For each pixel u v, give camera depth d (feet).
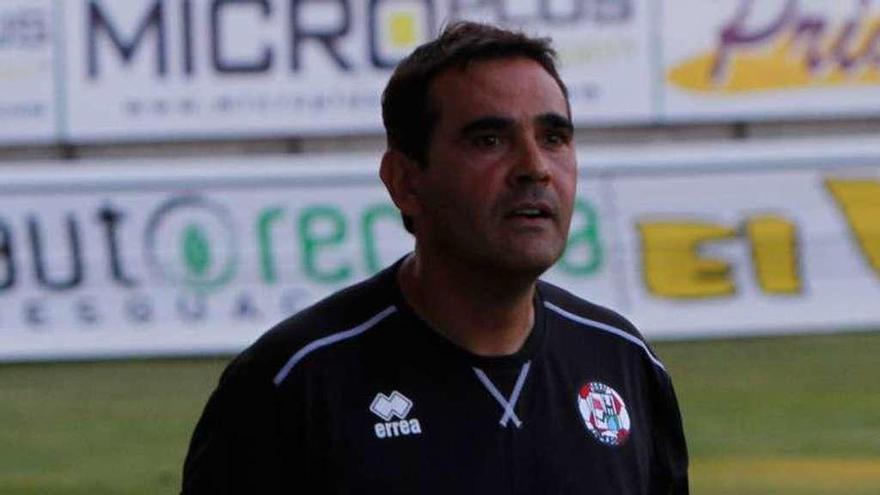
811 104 112.98
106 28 111.34
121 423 90.89
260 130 111.96
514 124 25.53
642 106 112.57
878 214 108.27
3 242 106.63
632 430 26.78
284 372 25.45
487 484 25.22
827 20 112.78
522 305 26.13
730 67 112.88
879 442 85.10
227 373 26.27
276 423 25.31
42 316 105.91
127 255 106.93
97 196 107.34
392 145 27.07
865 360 101.24
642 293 107.24
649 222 107.96
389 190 27.37
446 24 29.37
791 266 107.86
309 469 25.16
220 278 106.83
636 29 112.27
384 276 26.68
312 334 25.79
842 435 86.28
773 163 108.68
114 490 78.23
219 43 111.65
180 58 111.65
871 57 112.88
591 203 108.06
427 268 26.16
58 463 83.05
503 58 25.96
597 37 112.16
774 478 78.84
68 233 106.93
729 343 106.11
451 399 25.57
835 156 108.68
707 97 112.88
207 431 26.16
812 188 108.58
